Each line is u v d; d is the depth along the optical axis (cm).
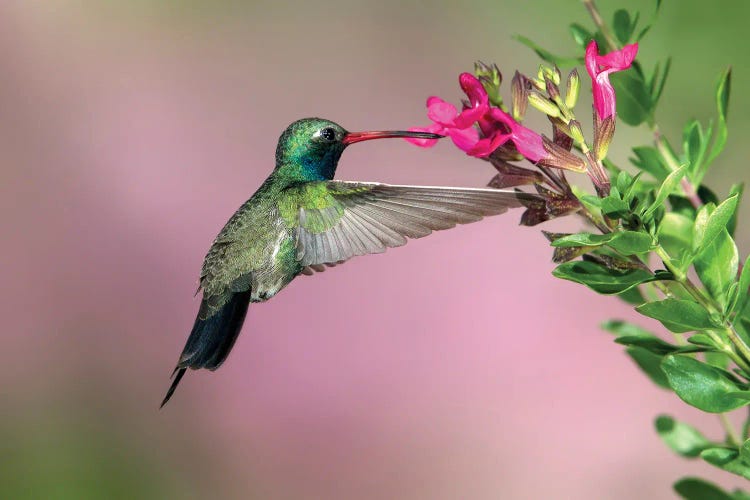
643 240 455
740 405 447
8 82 1288
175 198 1234
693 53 1084
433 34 1338
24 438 1125
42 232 1180
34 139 1244
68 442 1126
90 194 1228
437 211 573
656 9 590
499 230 1187
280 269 664
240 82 1341
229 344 651
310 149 670
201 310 664
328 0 1364
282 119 1324
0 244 1159
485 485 1072
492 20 1295
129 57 1335
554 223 1179
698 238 455
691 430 590
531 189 994
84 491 1105
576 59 579
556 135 491
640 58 1092
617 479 1090
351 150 1291
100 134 1277
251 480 1088
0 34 1311
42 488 1107
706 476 1060
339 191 629
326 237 620
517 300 1155
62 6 1330
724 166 1064
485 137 506
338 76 1358
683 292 495
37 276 1162
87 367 1152
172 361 1154
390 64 1355
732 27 1073
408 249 1178
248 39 1359
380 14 1358
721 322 462
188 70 1343
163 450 1115
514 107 497
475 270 1170
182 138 1284
